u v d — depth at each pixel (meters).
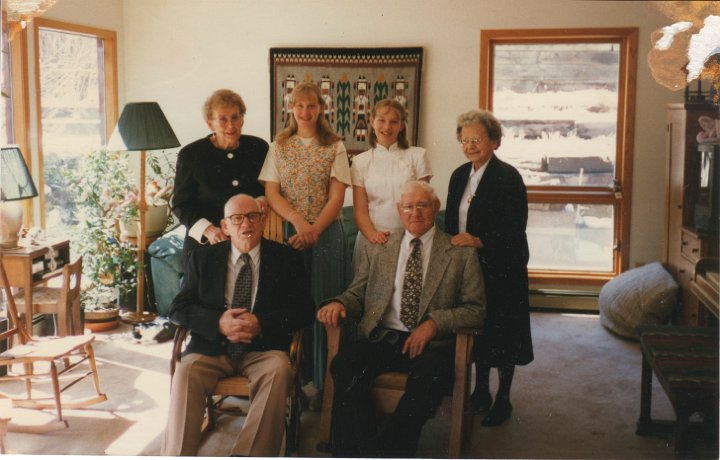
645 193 5.60
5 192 4.05
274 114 5.74
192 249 3.38
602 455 3.23
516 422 3.61
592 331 5.11
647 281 4.91
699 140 4.47
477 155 3.31
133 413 3.66
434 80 5.68
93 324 5.02
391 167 3.52
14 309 3.64
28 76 4.82
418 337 2.98
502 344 3.45
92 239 5.05
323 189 3.54
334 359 3.03
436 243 3.20
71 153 5.55
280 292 3.12
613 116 5.65
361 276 3.27
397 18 5.64
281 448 3.24
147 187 5.40
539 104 5.72
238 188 3.46
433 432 3.48
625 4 5.44
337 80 5.66
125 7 5.80
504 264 3.34
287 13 5.71
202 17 5.78
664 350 3.20
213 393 3.00
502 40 5.66
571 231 5.73
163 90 5.86
